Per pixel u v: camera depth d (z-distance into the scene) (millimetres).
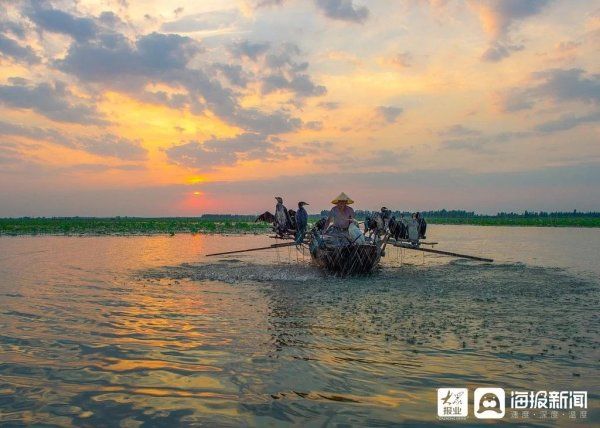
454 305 11555
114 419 5105
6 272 18156
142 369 6652
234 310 10891
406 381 6199
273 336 8438
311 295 13094
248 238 44250
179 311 10758
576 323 9531
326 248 17625
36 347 7742
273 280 16422
